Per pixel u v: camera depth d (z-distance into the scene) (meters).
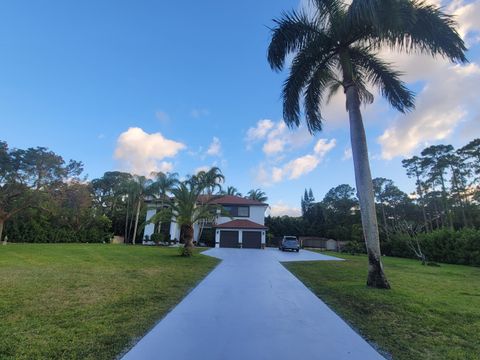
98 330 5.04
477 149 41.56
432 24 9.32
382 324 5.79
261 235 34.75
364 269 14.66
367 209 10.08
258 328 5.37
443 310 6.85
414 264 21.22
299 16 10.98
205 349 4.36
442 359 4.22
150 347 4.38
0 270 11.13
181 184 20.66
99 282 9.37
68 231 38.69
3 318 5.57
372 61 11.70
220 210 22.45
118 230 49.59
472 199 43.62
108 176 57.81
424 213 49.50
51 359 3.91
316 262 18.28
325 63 11.77
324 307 6.95
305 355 4.23
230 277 11.27
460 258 24.66
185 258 18.22
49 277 9.95
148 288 8.67
